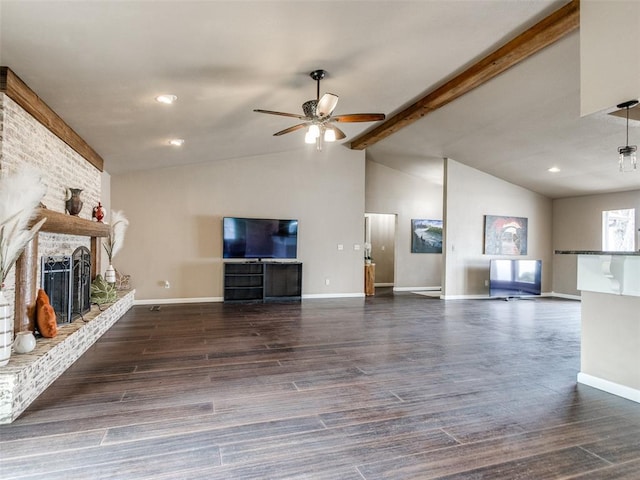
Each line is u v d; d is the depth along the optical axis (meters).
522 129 5.87
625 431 2.33
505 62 3.74
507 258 8.62
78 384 2.95
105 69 2.87
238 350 3.94
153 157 6.01
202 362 3.53
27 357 2.72
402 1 2.52
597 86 2.76
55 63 2.71
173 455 1.98
